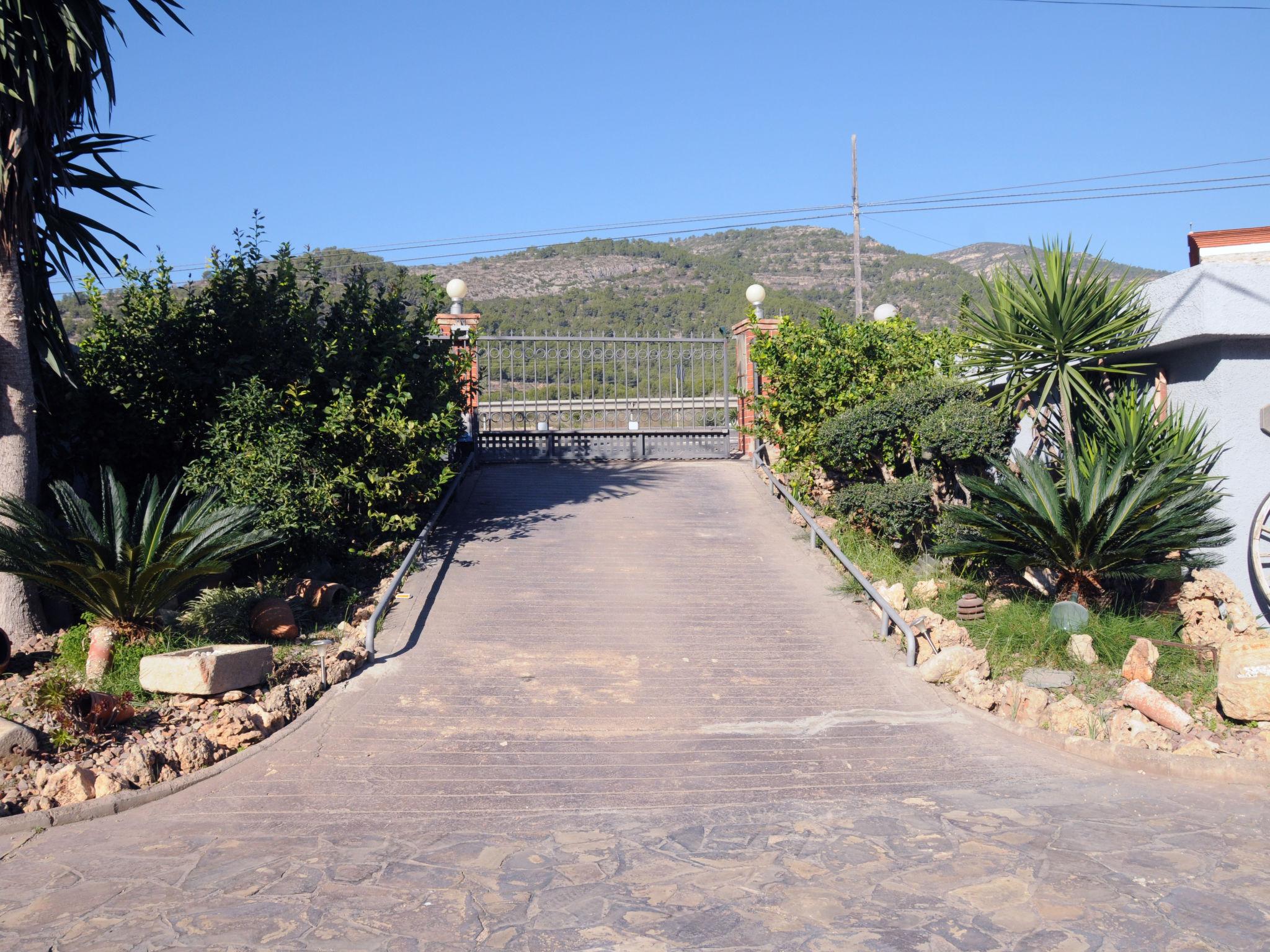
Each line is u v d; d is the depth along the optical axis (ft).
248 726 24.76
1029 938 15.84
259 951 15.44
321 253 141.28
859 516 41.52
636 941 15.79
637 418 67.36
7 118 30.19
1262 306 34.09
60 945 15.65
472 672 30.12
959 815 21.21
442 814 21.29
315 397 40.65
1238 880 17.89
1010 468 40.27
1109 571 32.94
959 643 31.83
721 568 40.68
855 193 104.37
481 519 47.21
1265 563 34.81
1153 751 24.27
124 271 41.09
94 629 28.07
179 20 34.19
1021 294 39.29
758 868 18.58
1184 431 35.60
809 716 27.68
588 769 23.95
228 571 35.45
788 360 47.03
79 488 38.47
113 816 21.09
